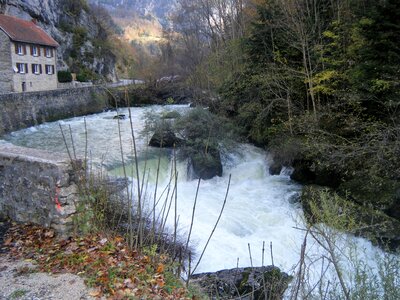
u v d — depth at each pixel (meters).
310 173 13.91
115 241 6.25
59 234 6.19
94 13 70.12
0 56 32.91
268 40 17.86
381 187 10.57
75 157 6.43
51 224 6.31
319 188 11.87
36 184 6.40
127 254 5.88
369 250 8.54
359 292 4.59
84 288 4.90
